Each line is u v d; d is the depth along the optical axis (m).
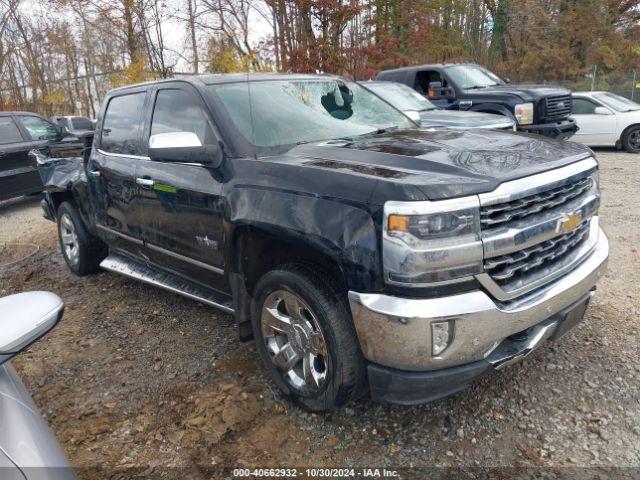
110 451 2.83
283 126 3.53
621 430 2.73
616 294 4.23
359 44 16.66
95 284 5.38
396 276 2.35
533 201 2.59
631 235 5.64
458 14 25.00
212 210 3.29
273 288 2.96
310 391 2.90
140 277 4.42
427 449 2.69
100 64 22.38
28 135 9.84
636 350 3.40
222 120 3.38
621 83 25.08
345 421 2.94
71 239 5.67
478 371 2.51
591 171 3.02
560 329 2.90
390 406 3.03
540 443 2.68
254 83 3.82
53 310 1.97
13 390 1.99
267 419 3.00
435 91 10.53
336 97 4.11
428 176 2.50
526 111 9.37
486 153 2.84
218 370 3.53
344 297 2.67
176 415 3.10
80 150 6.75
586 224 3.15
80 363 3.78
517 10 26.42
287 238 2.76
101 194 4.65
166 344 3.95
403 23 17.97
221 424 2.98
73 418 3.14
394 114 4.25
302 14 14.99
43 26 22.44
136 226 4.22
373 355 2.51
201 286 3.81
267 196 2.88
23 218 9.22
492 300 2.47
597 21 26.14
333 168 2.75
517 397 3.03
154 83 4.16
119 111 4.57
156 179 3.80
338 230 2.51
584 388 3.06
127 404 3.24
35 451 1.73
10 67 23.39
